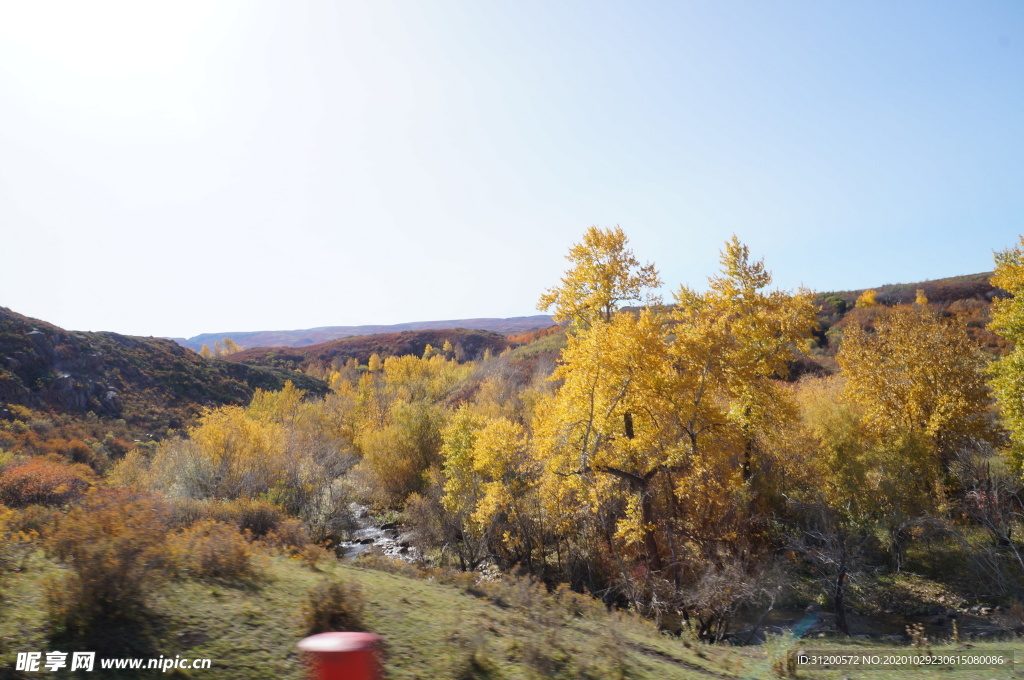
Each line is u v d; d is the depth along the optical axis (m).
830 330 60.75
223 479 31.52
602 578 23.08
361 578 11.33
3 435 41.56
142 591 7.04
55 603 6.39
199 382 77.69
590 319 23.09
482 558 26.91
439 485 30.62
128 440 54.41
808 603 19.12
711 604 16.17
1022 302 21.58
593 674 7.60
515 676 7.09
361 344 143.12
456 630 8.42
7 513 9.62
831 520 20.41
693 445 20.88
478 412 43.69
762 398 24.11
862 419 27.42
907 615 18.05
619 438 21.11
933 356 26.41
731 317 25.50
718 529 20.17
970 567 19.33
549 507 23.66
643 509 20.44
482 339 140.50
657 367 21.00
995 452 23.75
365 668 2.99
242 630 7.06
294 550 13.32
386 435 40.41
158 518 9.48
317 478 32.56
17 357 56.97
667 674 8.46
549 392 45.69
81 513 8.30
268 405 60.03
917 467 23.80
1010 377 21.75
